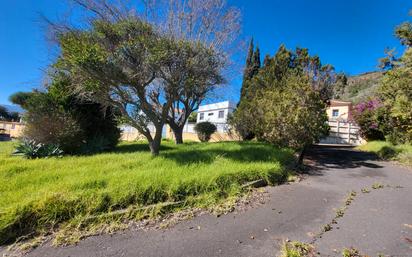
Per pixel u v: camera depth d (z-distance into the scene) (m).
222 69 8.93
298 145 8.93
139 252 2.94
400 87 9.63
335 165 9.02
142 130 7.32
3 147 9.38
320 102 9.53
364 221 3.91
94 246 3.06
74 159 6.64
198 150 8.25
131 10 7.04
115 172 5.12
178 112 14.01
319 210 4.36
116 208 3.94
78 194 3.87
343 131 18.33
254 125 12.05
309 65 13.56
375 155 11.62
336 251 3.00
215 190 4.84
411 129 9.69
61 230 3.36
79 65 5.68
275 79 13.55
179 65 6.68
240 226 3.67
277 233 3.46
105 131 9.41
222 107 26.50
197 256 2.88
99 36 6.09
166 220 3.83
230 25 9.69
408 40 10.73
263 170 6.02
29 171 5.28
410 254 2.97
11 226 3.22
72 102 8.36
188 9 8.45
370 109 15.66
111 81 6.43
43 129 7.52
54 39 6.77
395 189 5.82
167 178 4.76
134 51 6.13
